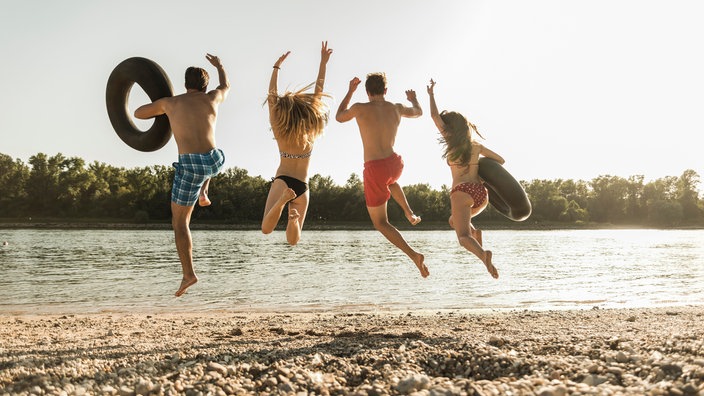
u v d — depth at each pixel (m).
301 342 6.15
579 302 14.05
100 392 4.02
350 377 4.40
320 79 6.25
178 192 5.57
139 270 22.92
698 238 68.81
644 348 4.74
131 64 6.05
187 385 4.17
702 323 7.95
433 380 4.14
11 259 28.50
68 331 8.28
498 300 14.52
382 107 6.23
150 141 6.00
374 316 10.54
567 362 4.38
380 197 6.22
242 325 9.06
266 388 4.13
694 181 135.88
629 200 135.50
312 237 62.78
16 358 5.10
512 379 4.10
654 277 20.86
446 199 103.75
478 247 6.05
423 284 18.28
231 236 62.62
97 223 90.12
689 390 3.38
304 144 6.02
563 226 118.25
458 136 6.43
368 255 33.44
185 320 10.05
